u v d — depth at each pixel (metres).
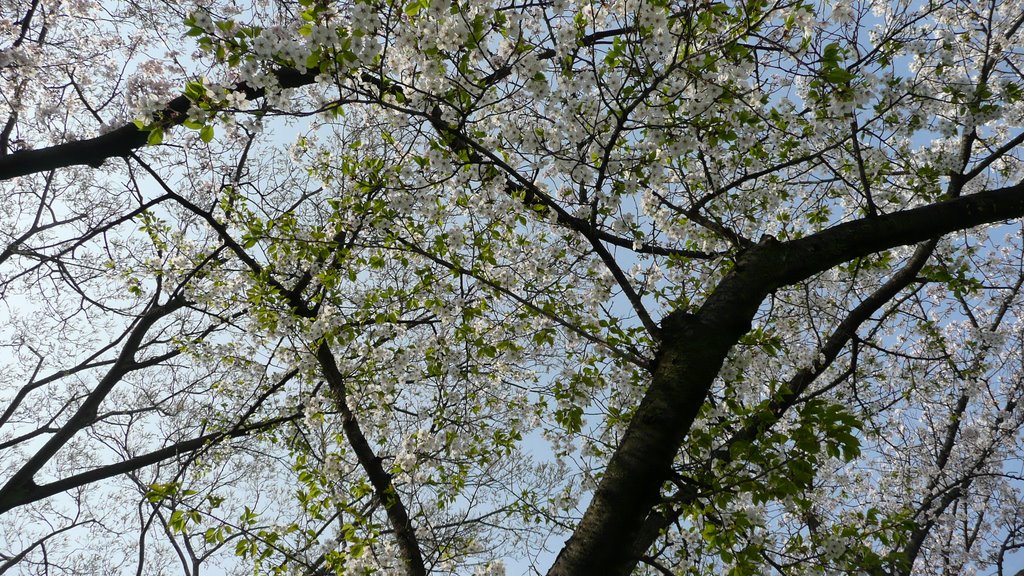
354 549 5.18
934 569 10.22
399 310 6.27
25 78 8.34
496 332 6.04
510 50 4.27
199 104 3.71
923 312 7.78
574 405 5.08
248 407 8.17
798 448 3.29
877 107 4.73
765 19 3.93
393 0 3.61
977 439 10.39
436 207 5.70
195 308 7.45
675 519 3.91
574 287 6.06
